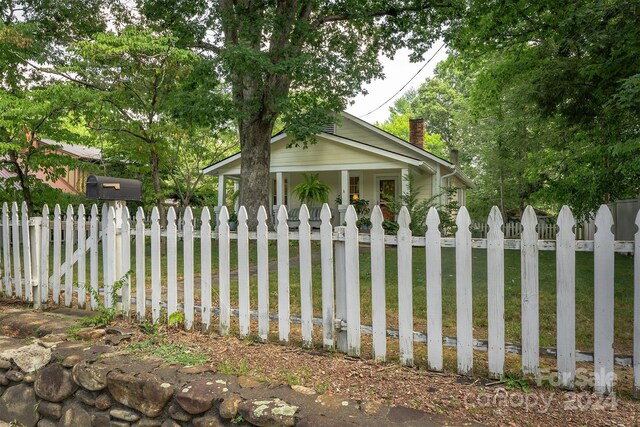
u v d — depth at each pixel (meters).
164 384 2.37
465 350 2.42
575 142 10.02
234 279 5.83
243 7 9.88
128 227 3.63
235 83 9.55
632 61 6.97
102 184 3.49
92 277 3.83
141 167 10.43
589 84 8.06
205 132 14.52
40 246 4.22
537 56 11.27
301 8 10.98
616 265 7.07
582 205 7.75
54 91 6.14
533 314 2.28
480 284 5.56
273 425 2.01
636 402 2.08
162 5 10.66
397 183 15.34
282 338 2.97
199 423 2.21
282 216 2.95
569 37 7.64
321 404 2.08
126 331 3.23
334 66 10.27
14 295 4.54
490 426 1.87
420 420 1.92
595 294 2.15
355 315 2.71
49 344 3.02
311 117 10.48
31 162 6.04
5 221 4.46
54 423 2.79
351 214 2.72
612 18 6.50
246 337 3.09
